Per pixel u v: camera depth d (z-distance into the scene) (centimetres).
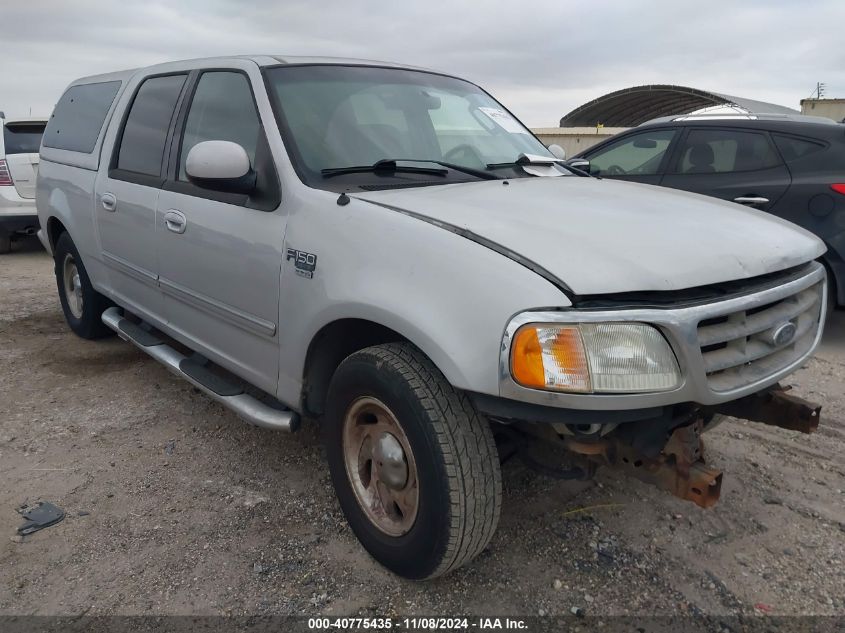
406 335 222
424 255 223
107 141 437
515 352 198
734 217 277
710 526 292
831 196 525
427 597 246
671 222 249
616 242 222
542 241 218
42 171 534
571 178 332
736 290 225
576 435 233
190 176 282
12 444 358
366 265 239
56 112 549
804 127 555
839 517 300
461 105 370
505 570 261
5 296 688
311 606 241
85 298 496
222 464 339
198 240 325
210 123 341
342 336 270
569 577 258
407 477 238
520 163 343
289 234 273
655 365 200
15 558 264
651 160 649
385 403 234
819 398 434
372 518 256
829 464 346
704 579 259
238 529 285
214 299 325
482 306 205
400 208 248
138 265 392
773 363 243
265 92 308
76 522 289
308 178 280
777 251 251
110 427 380
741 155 584
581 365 195
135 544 274
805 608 244
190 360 368
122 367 474
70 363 480
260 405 308
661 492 317
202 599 244
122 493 312
